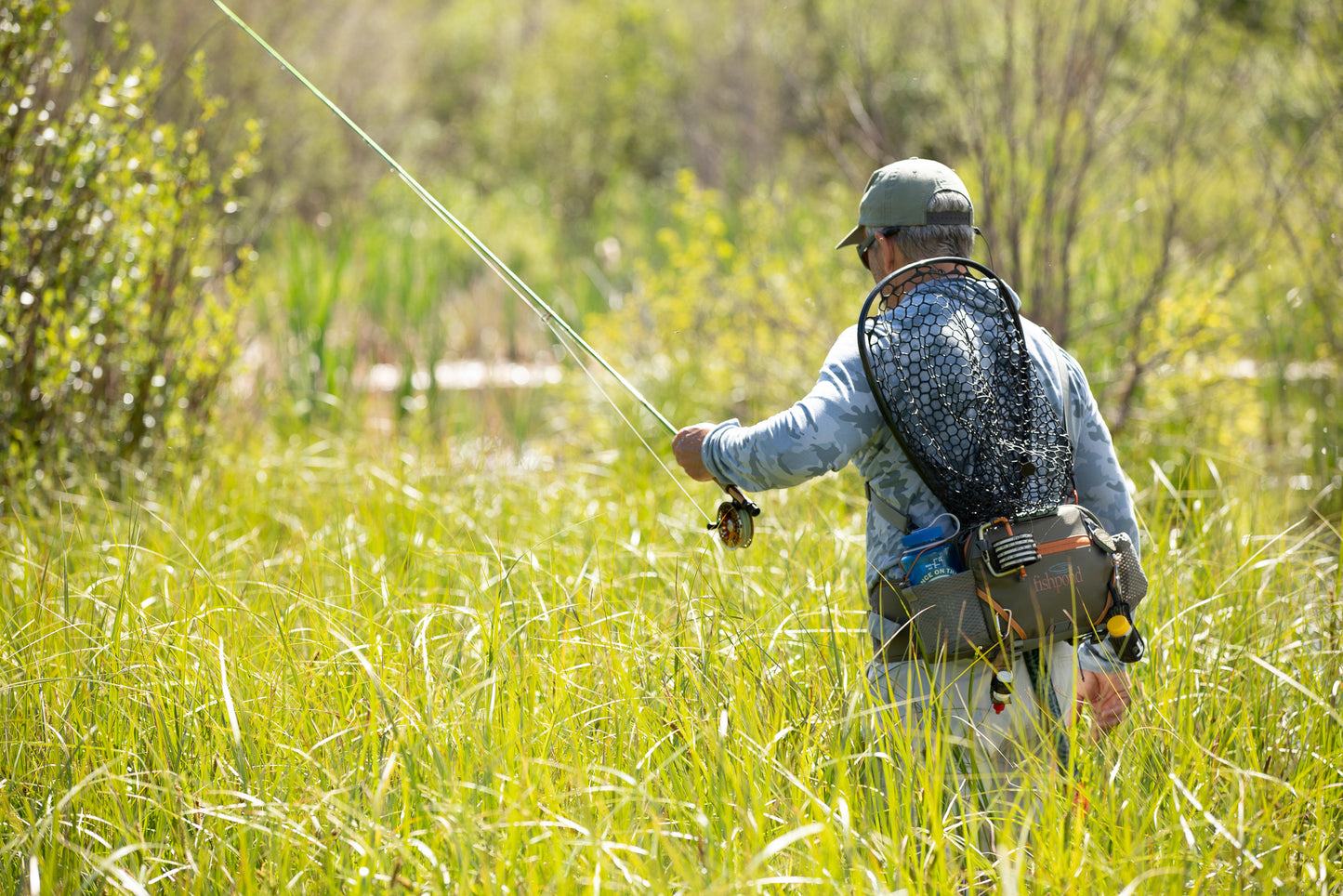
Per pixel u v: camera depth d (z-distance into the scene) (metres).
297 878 5.80
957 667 6.27
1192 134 16.11
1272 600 8.84
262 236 29.59
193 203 14.60
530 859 5.70
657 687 7.36
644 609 9.11
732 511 7.03
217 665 7.53
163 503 12.85
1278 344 16.09
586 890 5.68
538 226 35.16
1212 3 17.86
